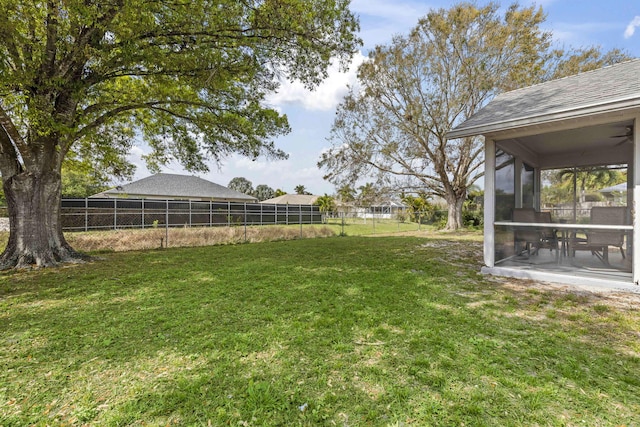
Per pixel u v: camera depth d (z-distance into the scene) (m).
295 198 43.62
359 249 9.78
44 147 7.05
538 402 2.01
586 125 4.83
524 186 7.04
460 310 3.78
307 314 3.64
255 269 6.44
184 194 27.22
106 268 6.70
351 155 17.08
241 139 9.38
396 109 16.09
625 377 2.29
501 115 5.52
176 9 5.75
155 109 8.64
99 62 6.39
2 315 3.73
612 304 4.00
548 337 2.98
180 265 7.01
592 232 5.42
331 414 1.92
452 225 17.56
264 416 1.90
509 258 6.29
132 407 2.00
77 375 2.39
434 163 16.58
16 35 5.07
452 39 14.62
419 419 1.86
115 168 10.73
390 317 3.52
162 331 3.21
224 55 7.12
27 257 6.80
